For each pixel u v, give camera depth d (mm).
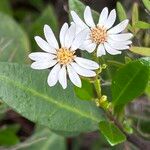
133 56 145
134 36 142
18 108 123
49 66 121
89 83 124
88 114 139
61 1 199
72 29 123
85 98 125
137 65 121
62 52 121
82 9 135
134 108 189
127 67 122
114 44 126
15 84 123
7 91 121
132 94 127
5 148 191
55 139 198
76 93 125
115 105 131
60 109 133
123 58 137
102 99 125
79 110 137
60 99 133
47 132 197
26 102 124
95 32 126
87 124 138
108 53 134
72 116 136
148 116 189
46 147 196
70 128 135
